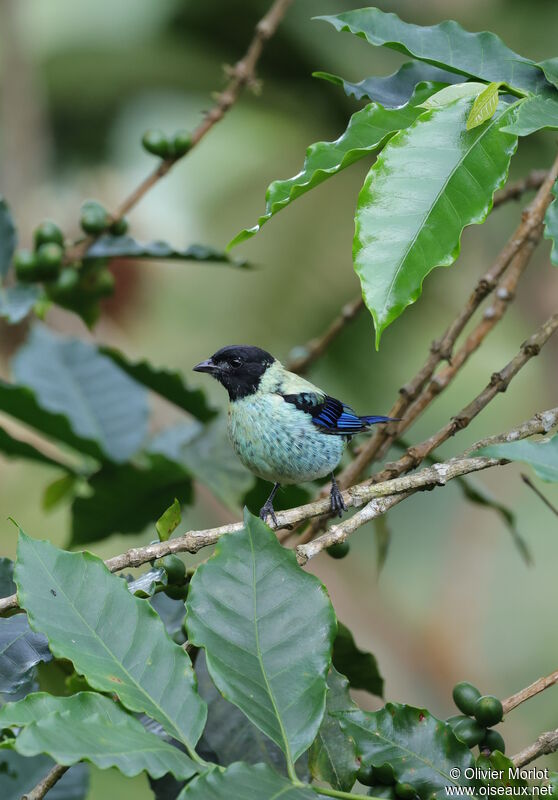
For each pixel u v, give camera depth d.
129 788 11.95
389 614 19.05
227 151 18.86
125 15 19.27
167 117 19.48
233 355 9.71
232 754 7.06
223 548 5.84
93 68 19.22
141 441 10.59
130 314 18.30
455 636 19.02
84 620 5.57
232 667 5.50
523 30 17.19
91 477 10.31
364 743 6.09
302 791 5.05
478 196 5.75
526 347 7.55
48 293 10.08
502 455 5.41
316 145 6.12
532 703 16.45
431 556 19.48
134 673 5.45
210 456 10.44
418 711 6.17
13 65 18.05
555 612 19.27
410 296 5.57
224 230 18.48
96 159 19.55
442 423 19.00
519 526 19.83
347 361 17.80
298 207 17.92
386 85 7.07
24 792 7.97
